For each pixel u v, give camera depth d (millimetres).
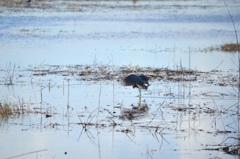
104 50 31359
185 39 37625
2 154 13602
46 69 24828
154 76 23281
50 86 21156
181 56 29438
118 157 13523
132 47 32906
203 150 14000
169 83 22047
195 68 25625
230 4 67938
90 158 13414
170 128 15836
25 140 14703
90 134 15273
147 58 28500
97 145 14375
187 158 13406
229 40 37000
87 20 47438
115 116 17000
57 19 47125
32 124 16125
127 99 19250
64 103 18578
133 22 47125
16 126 15906
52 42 34188
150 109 17953
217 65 26641
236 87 21266
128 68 24938
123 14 53594
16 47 31625
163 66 26031
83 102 18750
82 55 29219
